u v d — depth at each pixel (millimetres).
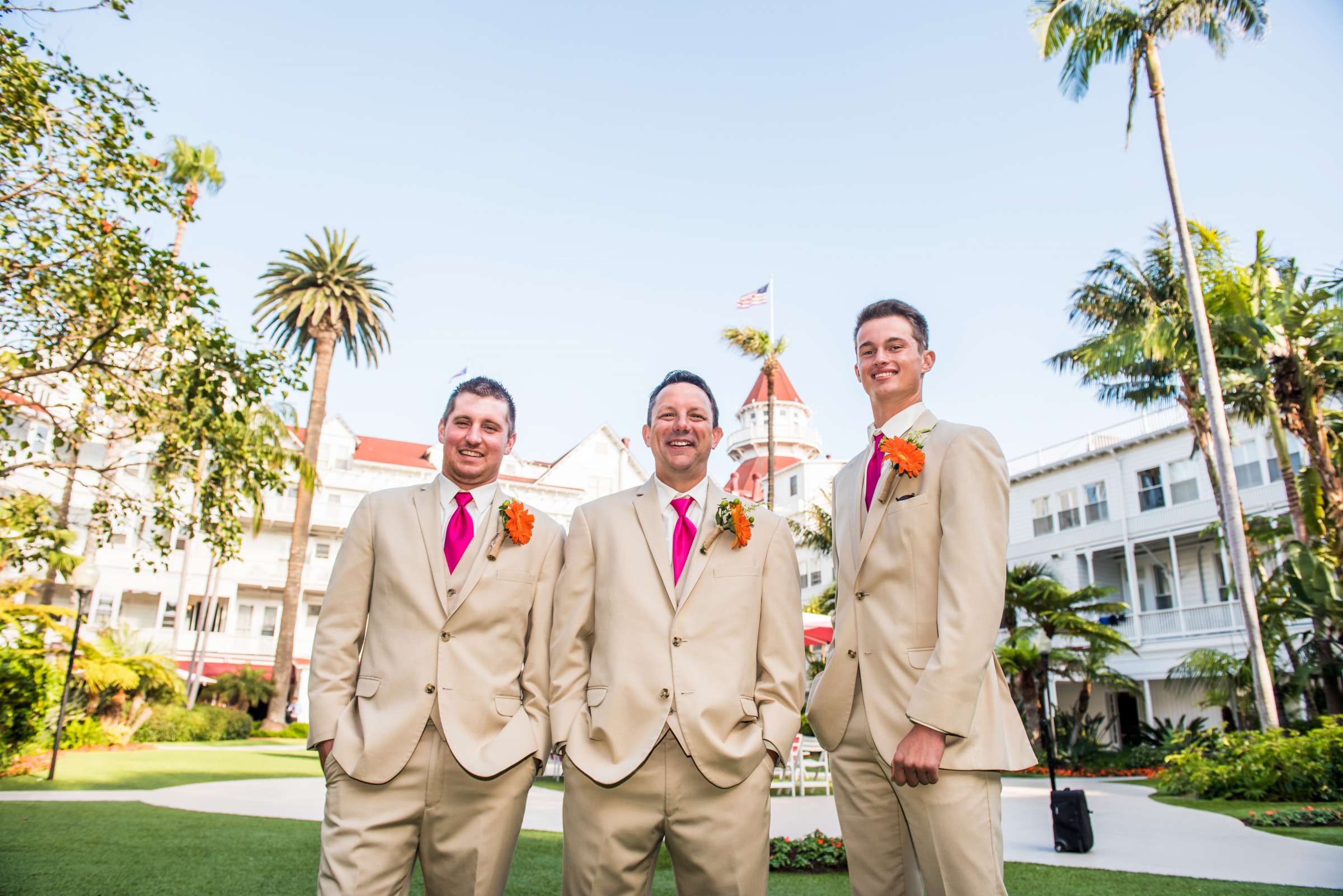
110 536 10711
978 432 2994
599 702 3111
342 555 3447
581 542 3473
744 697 3143
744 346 24469
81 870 5020
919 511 2969
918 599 2902
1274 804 11617
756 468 52219
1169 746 19688
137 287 9133
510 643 3336
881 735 2836
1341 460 16156
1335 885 5590
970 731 2707
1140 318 19281
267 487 11047
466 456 3492
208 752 17609
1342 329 15086
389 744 3016
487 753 3053
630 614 3215
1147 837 8172
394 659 3191
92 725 16734
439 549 3363
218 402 10023
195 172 30234
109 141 8539
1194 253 17625
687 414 3465
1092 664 22297
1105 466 26500
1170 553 25422
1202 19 15055
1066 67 16172
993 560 2791
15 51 7781
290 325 31797
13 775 10688
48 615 13883
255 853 5754
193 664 30406
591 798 3014
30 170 8414
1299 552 15438
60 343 9117
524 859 6098
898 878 2881
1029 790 14656
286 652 27859
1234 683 17625
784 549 3461
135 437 10031
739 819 2984
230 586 38125
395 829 3021
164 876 4926
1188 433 24141
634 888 3020
